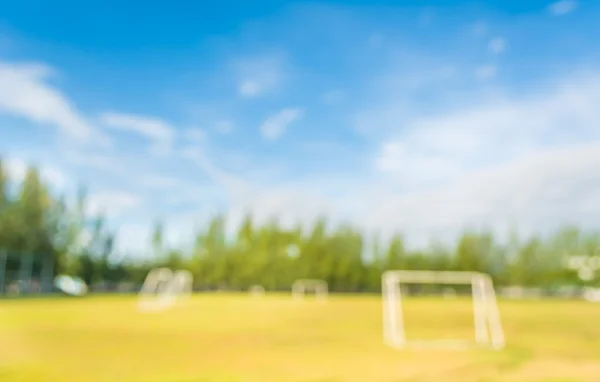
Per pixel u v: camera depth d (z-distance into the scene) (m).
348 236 39.62
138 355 6.83
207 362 6.37
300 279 38.72
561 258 37.84
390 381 5.39
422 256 39.12
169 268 37.94
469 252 38.47
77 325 10.86
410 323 13.53
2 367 5.87
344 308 18.16
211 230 39.62
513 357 7.12
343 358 6.86
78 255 33.88
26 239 31.36
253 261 39.16
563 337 10.02
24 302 19.20
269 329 10.62
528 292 37.22
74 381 5.18
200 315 14.27
